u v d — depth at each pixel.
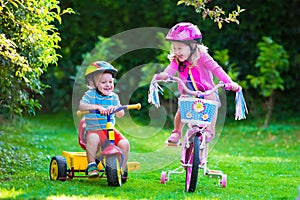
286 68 13.44
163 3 14.45
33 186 6.63
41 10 7.25
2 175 7.32
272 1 14.20
